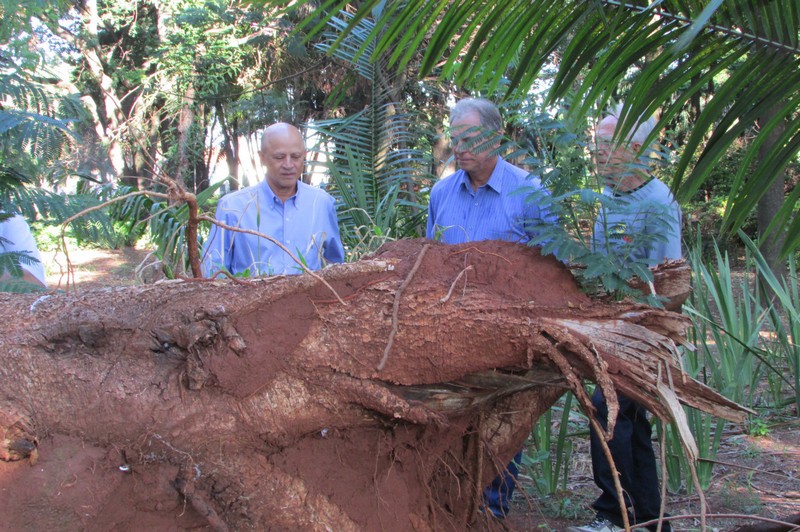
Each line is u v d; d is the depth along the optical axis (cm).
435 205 354
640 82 198
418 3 199
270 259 341
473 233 328
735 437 475
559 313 226
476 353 226
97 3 1709
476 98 296
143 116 1463
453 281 230
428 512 257
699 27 128
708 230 1198
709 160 194
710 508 371
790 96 191
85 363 214
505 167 326
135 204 389
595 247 249
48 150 258
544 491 393
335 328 224
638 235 242
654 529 334
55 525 199
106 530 208
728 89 191
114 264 1397
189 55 1359
